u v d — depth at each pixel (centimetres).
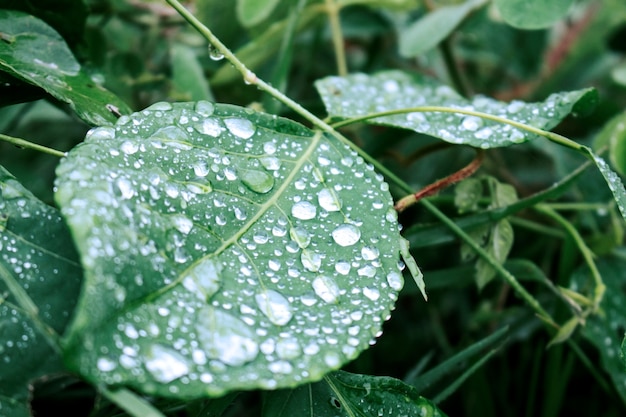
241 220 23
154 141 24
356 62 47
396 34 45
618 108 34
